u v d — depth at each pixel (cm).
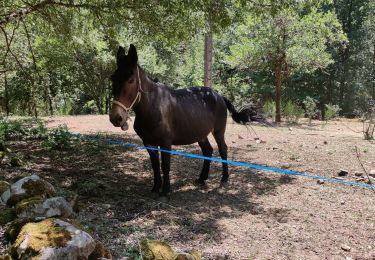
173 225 457
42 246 287
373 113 1375
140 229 433
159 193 565
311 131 1329
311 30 1641
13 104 2144
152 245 350
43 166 671
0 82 2045
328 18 1634
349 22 2877
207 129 608
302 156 856
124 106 479
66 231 304
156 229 440
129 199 533
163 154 543
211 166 761
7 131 930
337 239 444
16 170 614
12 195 400
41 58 1541
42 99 2228
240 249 409
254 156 859
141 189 596
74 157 757
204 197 578
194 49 2947
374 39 2947
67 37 820
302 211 529
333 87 3030
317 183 652
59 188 512
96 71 2189
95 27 776
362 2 2816
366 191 611
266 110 1739
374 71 3020
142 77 500
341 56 2902
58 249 286
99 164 720
